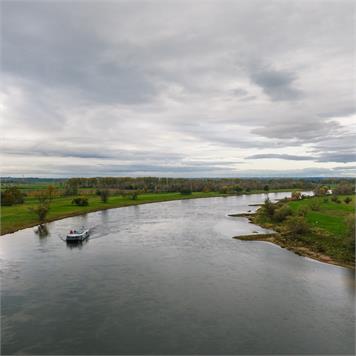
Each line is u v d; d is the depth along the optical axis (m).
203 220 90.19
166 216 98.81
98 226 79.00
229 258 49.84
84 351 24.91
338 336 27.27
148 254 51.97
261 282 39.38
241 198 179.88
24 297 34.59
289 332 27.83
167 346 25.62
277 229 72.19
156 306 32.62
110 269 44.12
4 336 26.94
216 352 24.88
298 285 38.44
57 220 89.31
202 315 30.75
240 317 30.42
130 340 26.44
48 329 28.06
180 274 42.12
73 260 48.47
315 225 67.94
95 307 32.25
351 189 155.12
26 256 50.75
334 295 35.56
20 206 108.50
